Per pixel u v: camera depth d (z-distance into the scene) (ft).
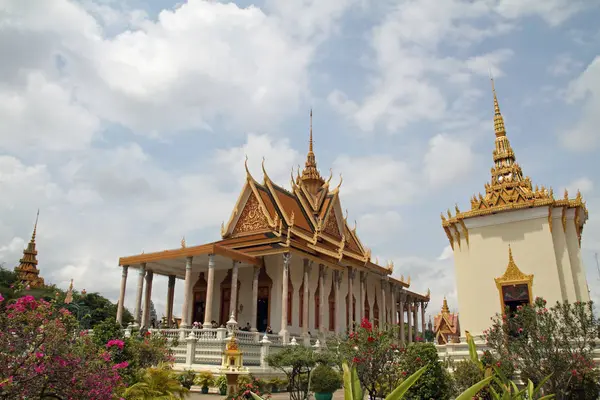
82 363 29.01
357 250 165.37
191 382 75.36
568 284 80.89
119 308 110.83
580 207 83.61
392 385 51.44
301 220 143.74
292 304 118.42
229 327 90.12
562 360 49.16
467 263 89.15
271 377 82.89
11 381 25.27
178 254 103.60
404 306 187.11
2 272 171.01
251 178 132.05
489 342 56.75
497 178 93.35
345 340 58.23
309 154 167.02
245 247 118.52
